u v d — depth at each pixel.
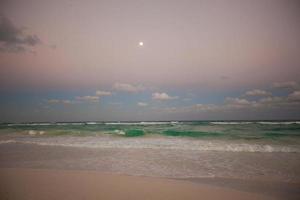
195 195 3.81
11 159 6.94
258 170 5.50
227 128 16.73
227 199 3.65
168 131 14.57
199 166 5.96
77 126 21.56
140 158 7.01
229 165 6.05
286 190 4.11
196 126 19.78
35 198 3.58
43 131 15.19
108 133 14.32
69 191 3.95
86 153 7.89
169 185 4.33
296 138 10.98
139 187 4.21
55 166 6.04
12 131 15.73
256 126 18.34
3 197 3.63
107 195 3.75
